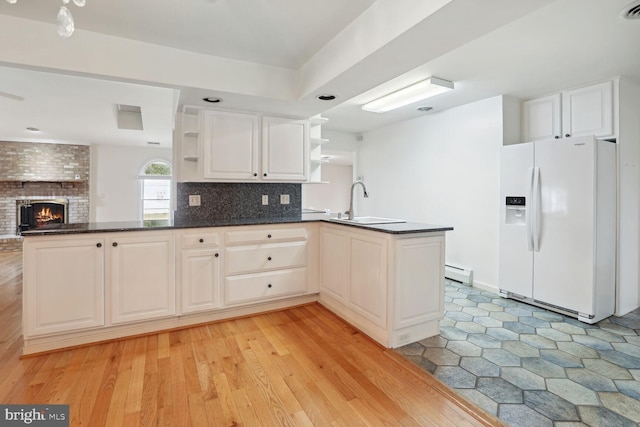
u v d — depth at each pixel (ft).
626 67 9.27
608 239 9.85
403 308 7.82
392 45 5.98
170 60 7.86
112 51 7.29
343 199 28.58
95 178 22.79
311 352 7.56
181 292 8.73
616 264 10.17
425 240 8.11
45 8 6.26
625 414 5.50
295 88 9.34
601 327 9.18
